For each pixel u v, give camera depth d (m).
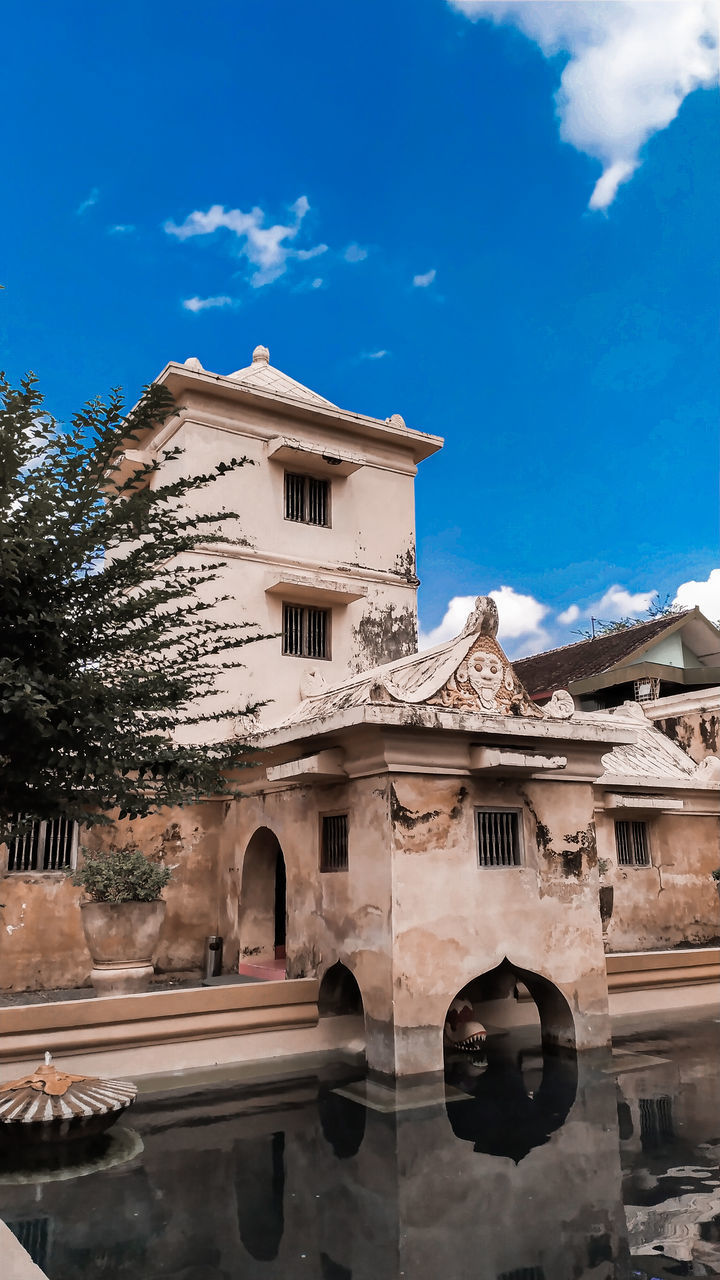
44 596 6.27
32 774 6.12
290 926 11.25
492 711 10.17
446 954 9.33
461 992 11.10
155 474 16.22
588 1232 5.40
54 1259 5.11
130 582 6.81
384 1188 6.10
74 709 6.03
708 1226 5.46
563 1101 8.18
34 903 11.84
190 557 15.02
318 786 10.85
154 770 6.79
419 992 9.05
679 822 14.97
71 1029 8.66
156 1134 7.24
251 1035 9.72
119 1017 8.89
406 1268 4.97
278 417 16.53
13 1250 4.72
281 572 15.91
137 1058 9.02
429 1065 8.95
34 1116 6.51
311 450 16.08
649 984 12.52
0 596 6.05
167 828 13.22
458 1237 5.36
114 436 6.32
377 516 17.55
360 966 9.55
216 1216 5.68
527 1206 5.79
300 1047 9.97
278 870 13.95
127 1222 5.59
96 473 6.32
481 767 9.69
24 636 6.19
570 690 23.91
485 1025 11.59
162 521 6.82
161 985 12.22
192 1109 7.93
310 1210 5.76
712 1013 12.43
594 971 10.47
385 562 17.41
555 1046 10.34
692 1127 7.37
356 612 16.73
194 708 14.34
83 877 10.30
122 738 6.46
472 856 9.77
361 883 9.68
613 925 13.68
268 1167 6.50
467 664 10.17
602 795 13.73
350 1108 7.96
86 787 6.62
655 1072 9.27
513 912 9.95
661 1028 11.45
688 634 24.97
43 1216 5.67
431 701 9.72
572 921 10.44
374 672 12.08
